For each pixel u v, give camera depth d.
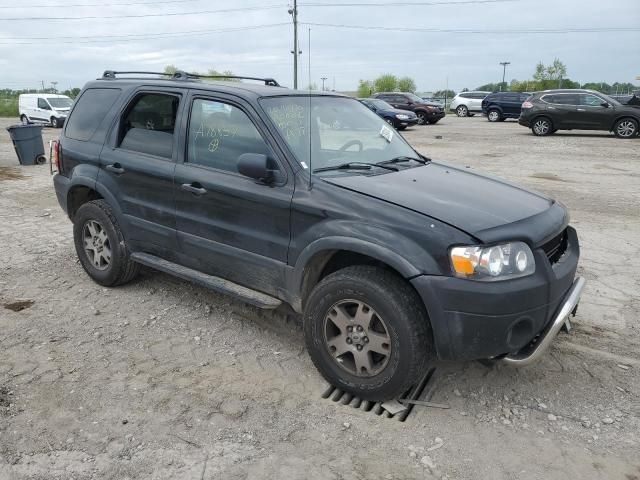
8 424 3.15
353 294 3.26
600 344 4.15
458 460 2.92
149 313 4.65
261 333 4.34
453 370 3.78
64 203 5.32
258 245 3.76
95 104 5.09
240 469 2.83
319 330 3.45
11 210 8.37
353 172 3.77
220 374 3.73
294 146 3.73
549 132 20.81
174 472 2.80
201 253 4.18
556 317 3.24
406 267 3.04
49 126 27.48
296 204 3.49
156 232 4.46
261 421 3.23
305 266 3.51
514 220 3.24
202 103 4.18
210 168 4.04
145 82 4.70
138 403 3.38
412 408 3.39
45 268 5.68
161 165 4.32
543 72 61.94
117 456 2.91
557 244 3.59
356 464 2.88
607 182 10.79
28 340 4.16
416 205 3.23
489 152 15.75
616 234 7.05
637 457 2.94
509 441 3.07
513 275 3.03
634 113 19.28
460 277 2.98
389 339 3.18
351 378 3.38
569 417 3.29
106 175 4.79
